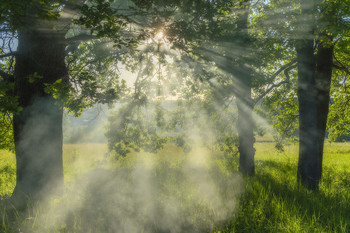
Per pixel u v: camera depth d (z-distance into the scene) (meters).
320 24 6.58
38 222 4.79
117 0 7.28
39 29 5.97
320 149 8.70
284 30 7.54
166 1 5.38
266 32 8.40
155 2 5.38
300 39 7.53
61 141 7.05
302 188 7.66
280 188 7.25
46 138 6.65
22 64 6.55
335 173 11.35
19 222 4.75
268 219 5.23
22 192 6.43
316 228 4.62
